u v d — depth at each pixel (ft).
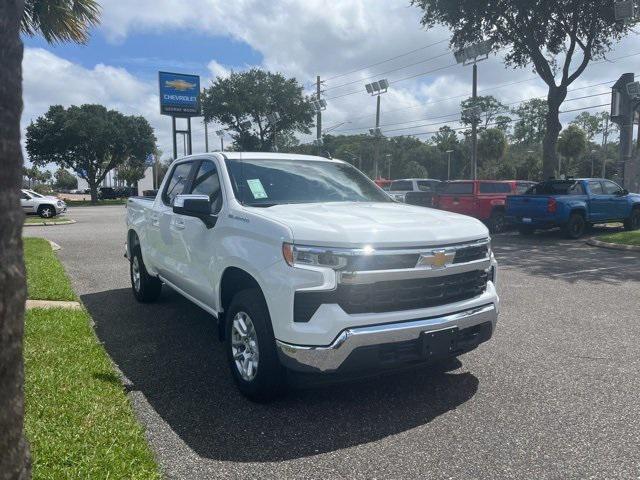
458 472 10.37
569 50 70.44
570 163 238.27
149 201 22.66
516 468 10.52
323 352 11.76
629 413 13.00
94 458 9.78
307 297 12.01
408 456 10.98
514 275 32.63
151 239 21.16
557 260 39.22
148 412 12.95
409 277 12.41
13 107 5.07
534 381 15.07
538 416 12.85
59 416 11.44
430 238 12.79
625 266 36.22
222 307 15.17
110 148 196.65
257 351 13.04
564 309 23.65
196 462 10.64
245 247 13.51
